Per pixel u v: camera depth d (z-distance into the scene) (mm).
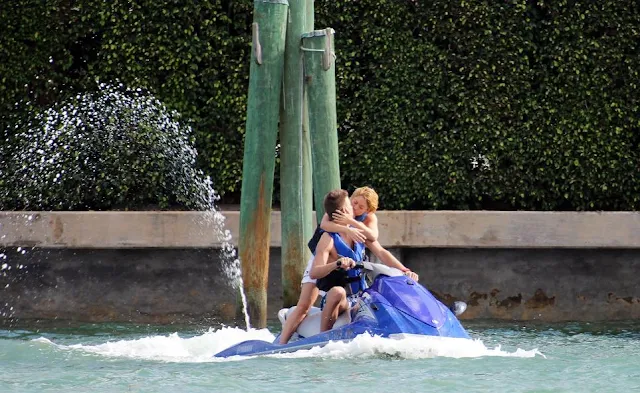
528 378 29547
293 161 43312
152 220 49844
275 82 42281
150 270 51219
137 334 45438
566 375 30312
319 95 42656
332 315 33844
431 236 49844
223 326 46625
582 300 51000
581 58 51438
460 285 51156
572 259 51062
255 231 42781
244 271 43031
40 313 51094
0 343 38625
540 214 49875
